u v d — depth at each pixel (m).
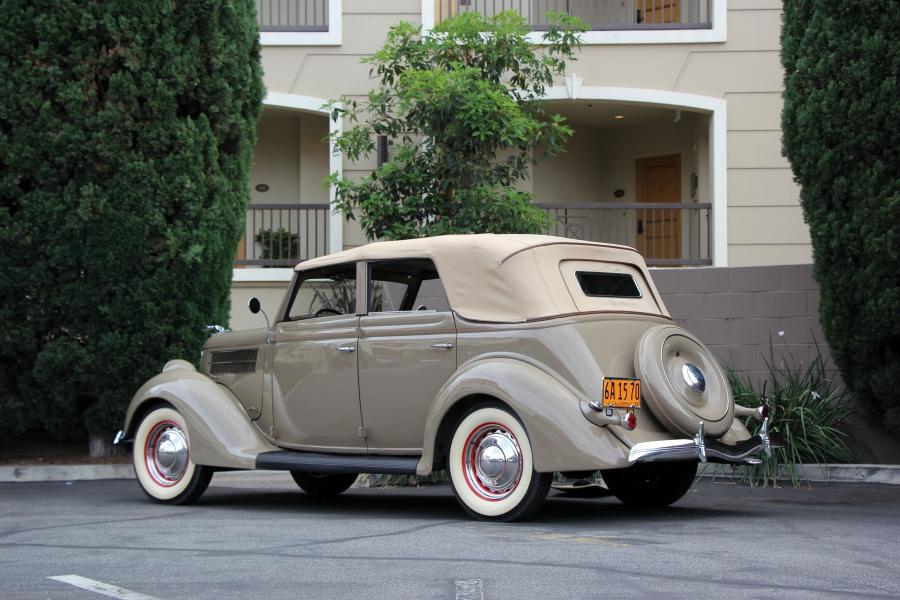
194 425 7.63
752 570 4.71
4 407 9.92
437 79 10.89
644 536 5.77
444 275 6.96
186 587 4.44
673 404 6.29
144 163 9.60
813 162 9.21
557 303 6.60
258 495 8.76
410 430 6.96
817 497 8.15
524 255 6.73
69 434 10.30
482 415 6.48
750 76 14.03
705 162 14.81
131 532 6.12
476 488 6.54
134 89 9.55
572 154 16.52
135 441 8.05
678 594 4.20
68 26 9.47
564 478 8.15
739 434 6.88
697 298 10.46
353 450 7.30
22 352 9.85
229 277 10.40
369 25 14.04
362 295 7.34
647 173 16.50
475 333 6.71
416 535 5.86
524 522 6.42
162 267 9.71
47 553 5.36
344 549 5.38
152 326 9.73
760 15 14.05
